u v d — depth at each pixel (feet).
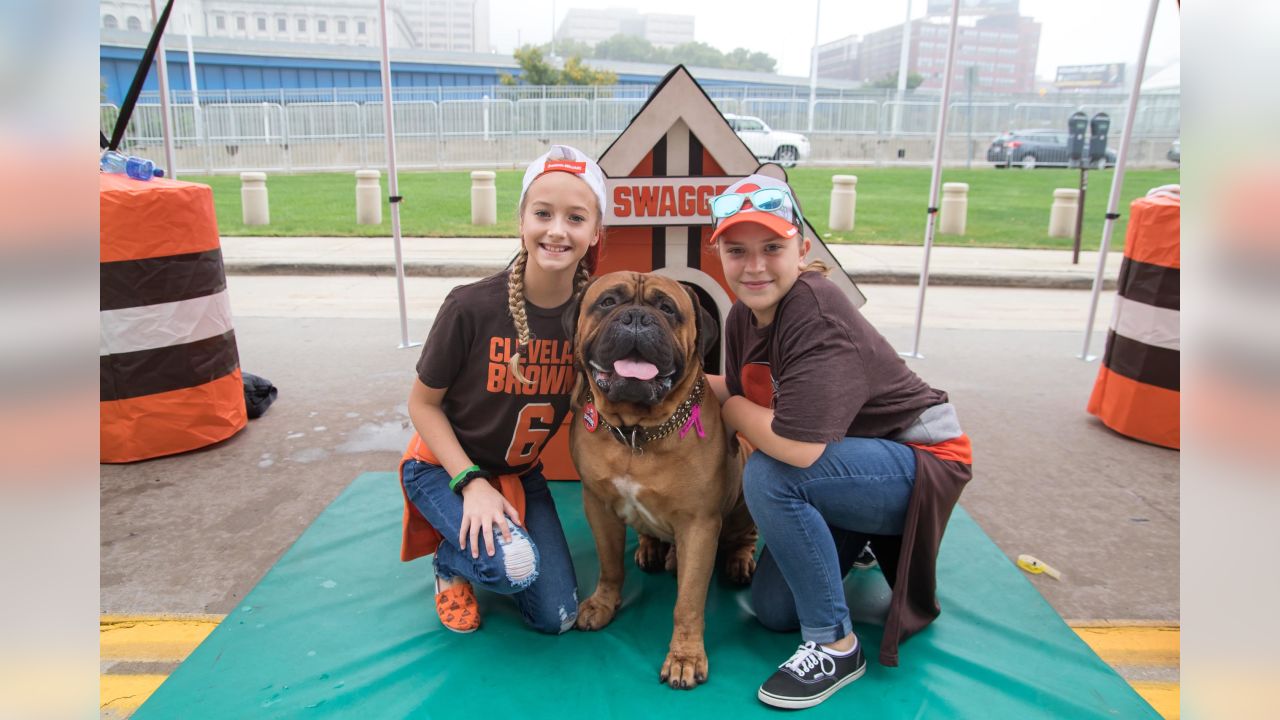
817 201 56.75
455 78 157.99
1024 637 8.70
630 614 9.12
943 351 21.84
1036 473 13.58
